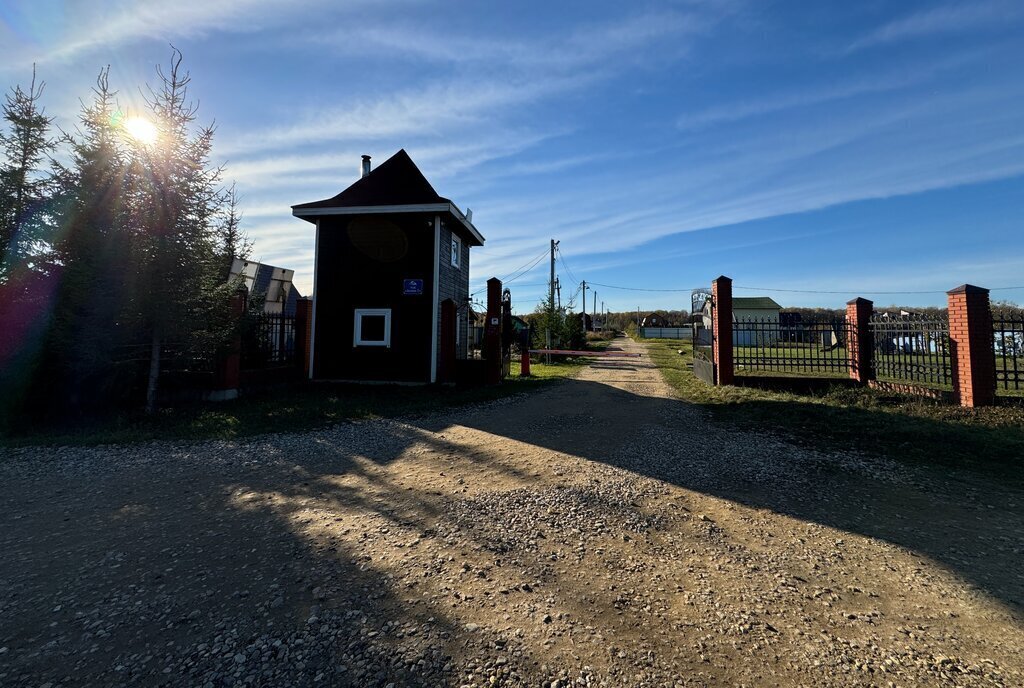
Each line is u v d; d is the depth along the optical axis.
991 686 1.98
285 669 2.09
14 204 8.16
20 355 7.84
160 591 2.78
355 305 13.00
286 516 3.92
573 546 3.33
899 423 6.26
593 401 9.80
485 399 10.20
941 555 3.16
